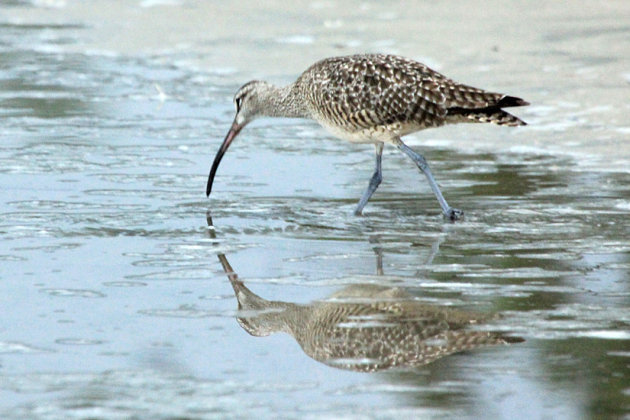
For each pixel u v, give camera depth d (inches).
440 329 406.9
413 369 371.9
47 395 349.1
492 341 394.9
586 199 591.2
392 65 584.1
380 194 614.9
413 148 705.6
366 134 593.9
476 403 344.2
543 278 464.1
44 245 514.9
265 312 425.7
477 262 488.7
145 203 592.1
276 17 1072.2
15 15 1143.6
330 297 442.6
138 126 761.6
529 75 834.8
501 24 992.9
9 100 823.1
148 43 1005.8
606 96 781.3
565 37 939.3
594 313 419.5
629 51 892.0
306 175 655.1
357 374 368.5
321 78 608.7
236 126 650.8
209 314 423.5
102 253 502.9
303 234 538.0
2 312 423.2
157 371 368.8
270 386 358.0
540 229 539.8
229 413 336.8
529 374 364.8
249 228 547.8
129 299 439.2
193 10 1127.0
